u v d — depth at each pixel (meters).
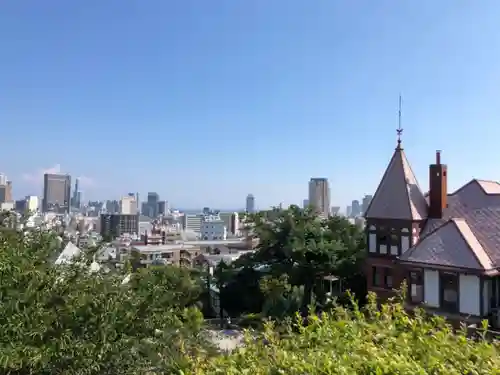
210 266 60.00
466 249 21.23
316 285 35.72
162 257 90.38
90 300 11.50
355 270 35.44
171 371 7.30
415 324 6.07
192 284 33.75
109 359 11.26
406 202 25.91
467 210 24.81
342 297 31.45
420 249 23.17
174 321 14.20
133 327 12.16
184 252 94.94
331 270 35.31
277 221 39.09
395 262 24.03
